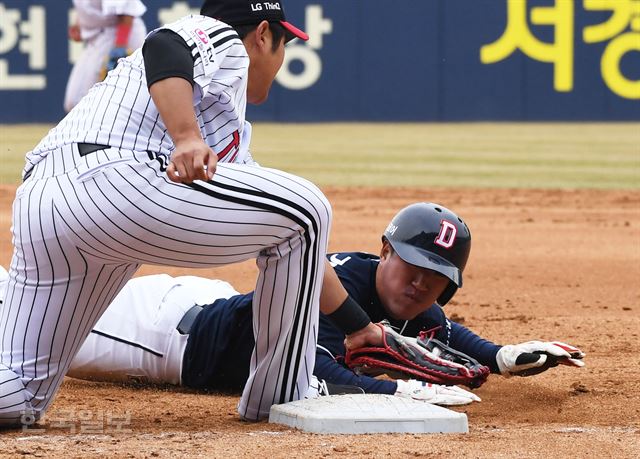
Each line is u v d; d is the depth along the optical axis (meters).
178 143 9.12
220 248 9.86
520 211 37.28
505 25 70.38
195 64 9.50
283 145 59.16
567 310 19.78
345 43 71.31
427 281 11.97
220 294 13.34
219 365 12.77
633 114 71.19
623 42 70.19
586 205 39.09
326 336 12.28
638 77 70.62
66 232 9.67
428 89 71.38
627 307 20.11
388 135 65.12
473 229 32.91
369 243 28.92
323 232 10.18
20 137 59.28
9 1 67.94
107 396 12.71
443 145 60.25
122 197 9.50
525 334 17.12
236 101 10.12
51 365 10.48
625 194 42.09
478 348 12.98
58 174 9.76
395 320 12.52
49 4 67.81
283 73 72.12
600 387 13.26
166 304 13.16
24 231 9.88
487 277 24.02
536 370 12.65
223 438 10.16
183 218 9.59
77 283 10.06
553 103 71.19
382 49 71.19
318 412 10.48
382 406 10.71
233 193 9.68
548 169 50.25
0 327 10.51
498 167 50.94
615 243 30.09
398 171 48.81
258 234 9.88
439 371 11.23
